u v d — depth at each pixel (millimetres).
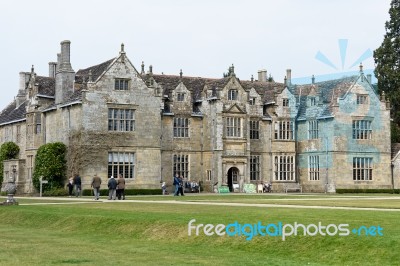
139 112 71438
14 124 83312
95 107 68625
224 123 76438
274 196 59906
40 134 75625
